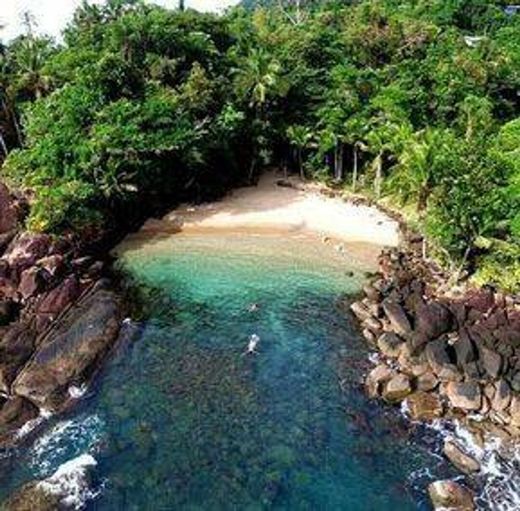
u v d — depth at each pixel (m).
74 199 50.31
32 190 53.16
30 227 49.06
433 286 45.97
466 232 44.91
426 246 50.81
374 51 77.31
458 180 45.22
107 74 60.28
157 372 36.84
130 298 45.09
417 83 66.75
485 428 32.59
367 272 48.97
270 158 67.62
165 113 58.34
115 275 48.62
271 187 67.50
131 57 65.31
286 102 68.94
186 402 34.31
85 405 34.16
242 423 32.75
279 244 53.91
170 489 28.62
